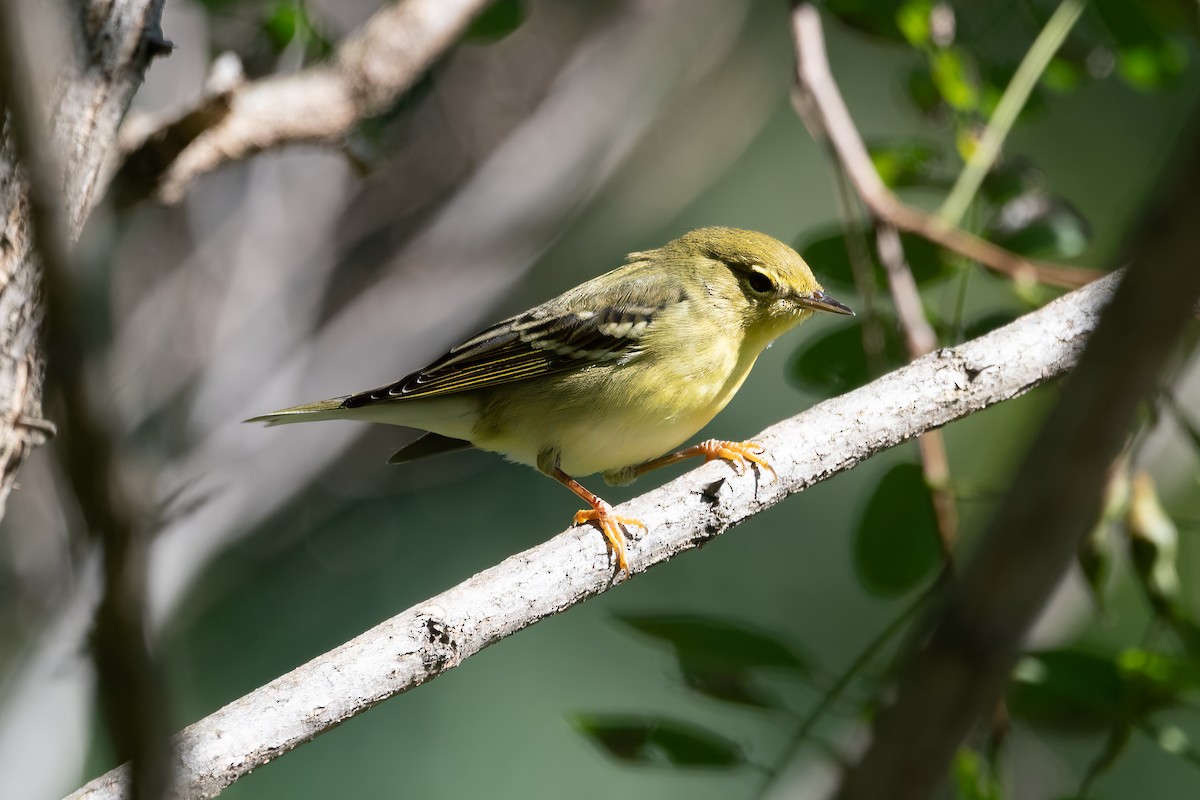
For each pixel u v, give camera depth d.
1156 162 12.16
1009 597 3.63
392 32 10.73
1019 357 7.72
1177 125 13.07
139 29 6.68
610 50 15.84
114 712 3.07
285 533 14.64
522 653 14.26
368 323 14.96
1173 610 7.41
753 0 16.03
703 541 7.37
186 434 13.31
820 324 14.38
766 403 14.83
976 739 7.52
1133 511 7.46
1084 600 8.45
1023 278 8.72
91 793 5.32
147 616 3.08
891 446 7.64
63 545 11.53
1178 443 9.30
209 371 13.67
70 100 6.23
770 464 7.46
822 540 14.54
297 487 13.55
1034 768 10.82
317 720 5.97
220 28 13.20
